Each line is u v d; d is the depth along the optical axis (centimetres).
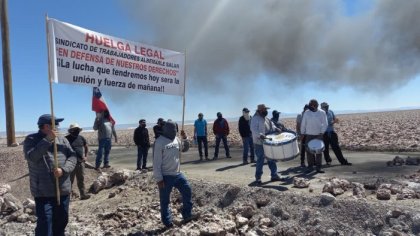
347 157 1470
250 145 1445
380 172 1074
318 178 1020
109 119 1398
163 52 877
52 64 692
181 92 912
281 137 973
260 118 993
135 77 830
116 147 2919
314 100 1111
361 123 4878
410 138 2092
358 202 724
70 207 1042
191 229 736
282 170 1209
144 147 1370
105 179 1177
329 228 695
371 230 668
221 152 1977
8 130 1744
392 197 775
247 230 753
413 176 963
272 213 794
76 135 1071
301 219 748
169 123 747
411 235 624
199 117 1639
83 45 741
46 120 602
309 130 1112
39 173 603
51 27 693
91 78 755
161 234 749
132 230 799
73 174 1091
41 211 605
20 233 822
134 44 827
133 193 1080
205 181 1020
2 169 1388
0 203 983
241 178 1088
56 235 640
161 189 752
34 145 600
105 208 1005
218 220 775
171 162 752
